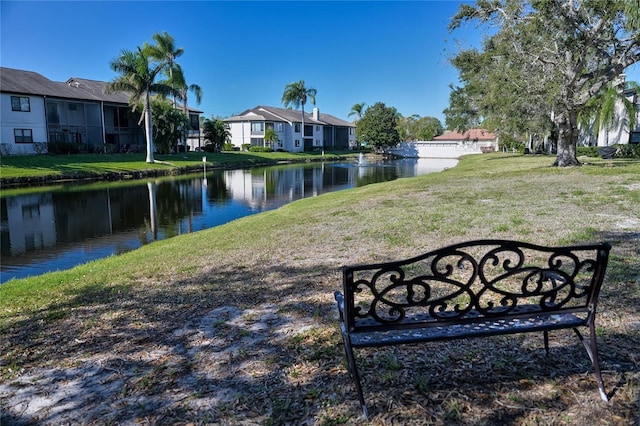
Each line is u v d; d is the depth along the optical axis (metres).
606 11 13.88
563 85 15.48
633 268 4.28
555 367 2.63
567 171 15.73
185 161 37.06
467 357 2.79
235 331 3.48
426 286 2.42
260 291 4.51
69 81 40.53
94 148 35.84
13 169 24.97
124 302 4.55
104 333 3.69
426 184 15.21
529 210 8.18
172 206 16.66
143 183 25.12
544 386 2.44
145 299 4.59
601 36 14.81
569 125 17.16
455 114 38.91
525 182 13.39
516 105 17.59
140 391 2.68
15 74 33.97
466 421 2.18
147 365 3.02
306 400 2.44
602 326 3.10
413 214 8.66
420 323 2.41
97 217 14.36
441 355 2.83
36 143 32.38
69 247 10.34
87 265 7.40
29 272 8.34
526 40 15.65
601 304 3.46
